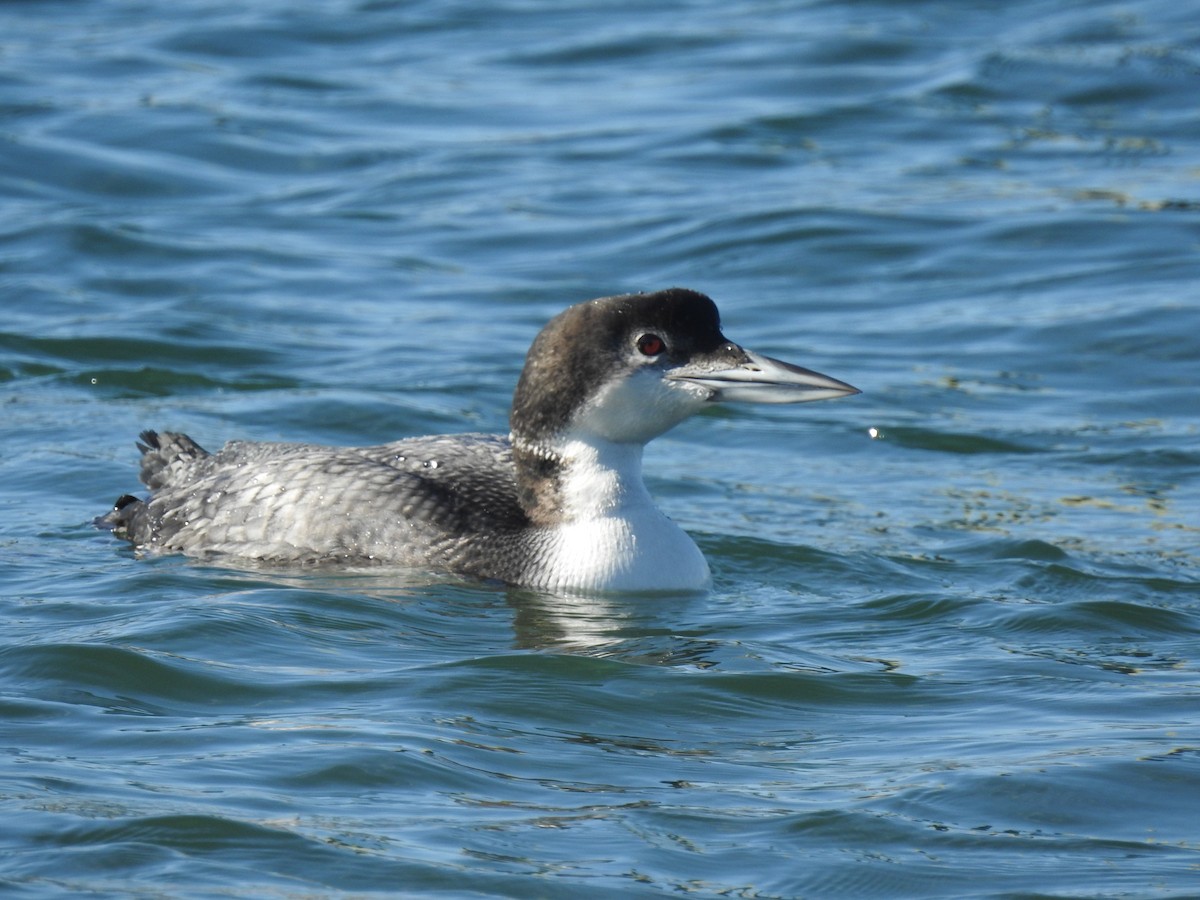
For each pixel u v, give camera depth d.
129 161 22.36
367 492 11.51
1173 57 26.02
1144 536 12.45
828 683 9.31
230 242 19.91
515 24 29.36
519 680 9.21
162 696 8.88
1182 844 7.23
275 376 16.23
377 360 16.67
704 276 19.23
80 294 18.25
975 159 22.73
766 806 7.59
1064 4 29.30
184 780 7.69
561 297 18.66
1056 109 24.58
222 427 14.70
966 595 11.08
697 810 7.54
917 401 15.82
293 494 11.59
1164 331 17.27
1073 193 21.25
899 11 29.14
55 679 9.00
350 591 10.80
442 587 11.03
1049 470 14.13
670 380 11.03
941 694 9.16
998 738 8.43
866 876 6.94
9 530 12.20
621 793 7.73
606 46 27.73
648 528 11.23
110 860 6.91
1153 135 23.53
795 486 13.80
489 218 20.92
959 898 6.77
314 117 24.48
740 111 24.61
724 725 8.70
